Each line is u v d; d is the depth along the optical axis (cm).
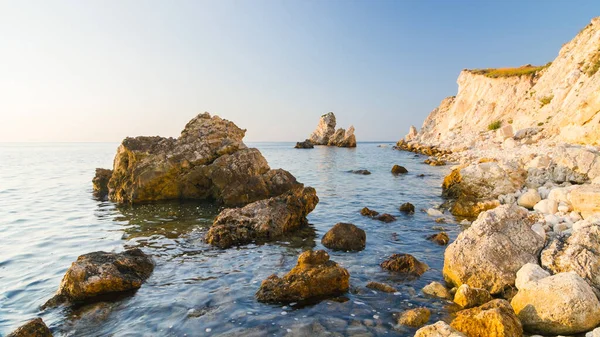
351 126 12419
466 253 971
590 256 834
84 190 3023
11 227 1730
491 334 662
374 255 1281
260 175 2580
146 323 813
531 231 1002
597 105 3106
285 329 772
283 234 1591
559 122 4041
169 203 2423
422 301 894
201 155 2661
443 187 2588
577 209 1320
